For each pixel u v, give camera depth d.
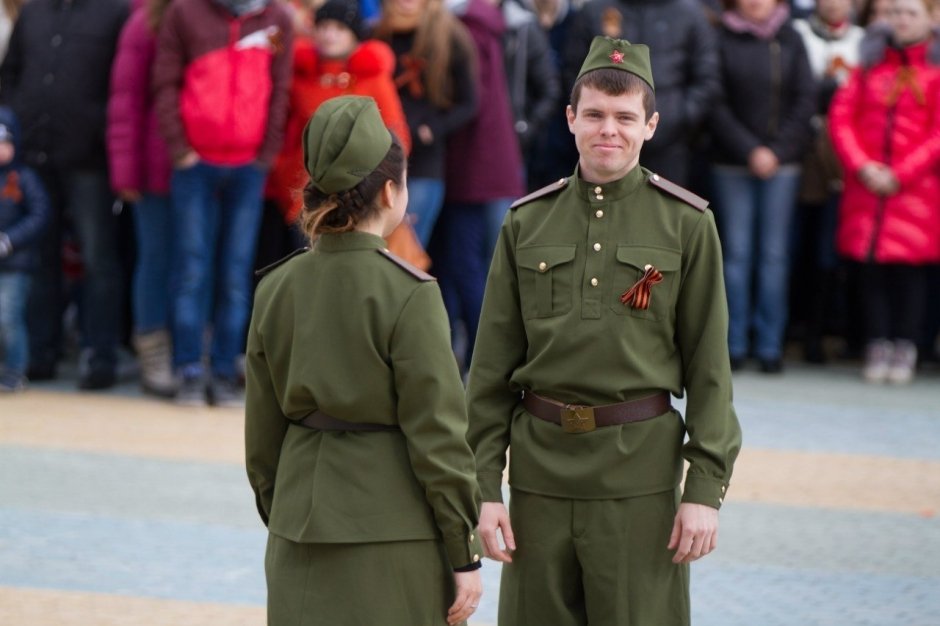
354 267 8.63
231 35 20.33
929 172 23.70
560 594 9.83
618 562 9.62
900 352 24.50
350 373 8.58
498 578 14.48
